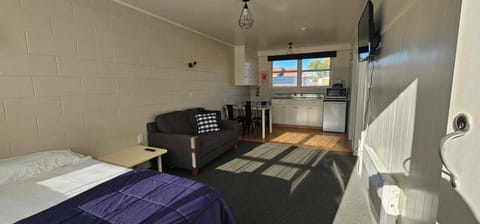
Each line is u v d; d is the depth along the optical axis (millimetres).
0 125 1805
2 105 1812
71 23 2258
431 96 1138
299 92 6734
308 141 4715
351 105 4547
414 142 1353
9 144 1865
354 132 3893
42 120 2070
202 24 3775
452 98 792
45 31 2057
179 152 3012
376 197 1825
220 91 5234
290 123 6520
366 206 2205
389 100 1847
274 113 6688
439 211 880
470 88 708
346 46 5812
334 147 4242
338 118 5574
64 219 1072
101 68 2574
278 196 2424
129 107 2949
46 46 2070
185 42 3971
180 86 3893
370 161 2141
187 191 1357
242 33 4469
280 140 4816
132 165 2312
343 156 3688
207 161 3238
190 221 1104
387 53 1944
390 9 1879
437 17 1082
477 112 683
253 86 7191
